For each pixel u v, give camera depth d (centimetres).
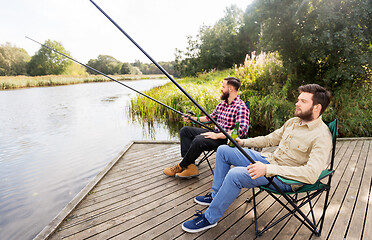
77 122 686
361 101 493
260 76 635
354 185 238
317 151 139
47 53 4334
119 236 167
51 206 247
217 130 242
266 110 531
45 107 965
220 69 1925
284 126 177
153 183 247
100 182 252
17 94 1557
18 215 231
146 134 557
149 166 293
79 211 198
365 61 468
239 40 2008
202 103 646
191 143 244
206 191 230
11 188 288
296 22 531
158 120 705
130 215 192
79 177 319
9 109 916
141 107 765
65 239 164
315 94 141
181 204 207
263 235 166
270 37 604
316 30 516
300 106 147
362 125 484
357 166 285
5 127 621
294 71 592
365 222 178
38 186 293
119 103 1070
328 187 154
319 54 504
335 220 182
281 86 590
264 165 137
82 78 3281
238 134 212
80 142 487
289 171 134
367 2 457
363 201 208
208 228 172
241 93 608
